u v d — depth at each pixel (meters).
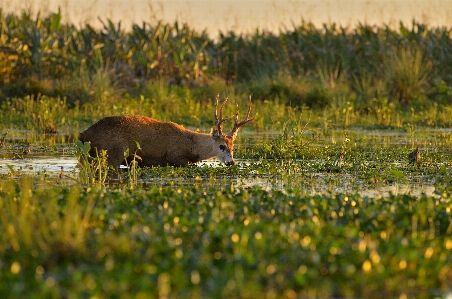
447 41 58.31
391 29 59.44
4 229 14.59
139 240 13.99
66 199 17.80
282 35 60.19
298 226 15.08
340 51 58.88
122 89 50.59
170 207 17.56
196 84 54.91
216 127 26.69
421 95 51.00
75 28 57.34
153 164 26.17
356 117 44.81
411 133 35.12
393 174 23.52
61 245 13.16
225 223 15.24
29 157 28.88
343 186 22.59
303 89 50.19
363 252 13.20
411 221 16.42
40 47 52.09
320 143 34.28
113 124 25.38
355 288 12.12
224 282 11.82
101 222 15.57
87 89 47.75
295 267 12.81
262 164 26.81
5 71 51.47
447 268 12.91
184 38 58.03
